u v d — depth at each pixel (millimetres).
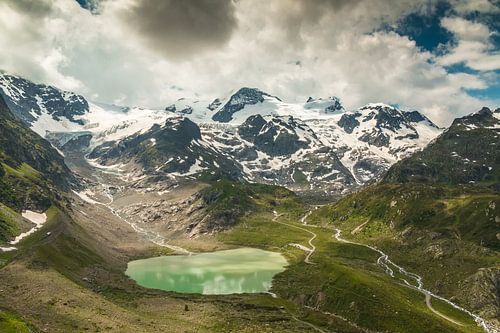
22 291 185625
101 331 156125
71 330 151625
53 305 175500
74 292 199750
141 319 181625
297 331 185375
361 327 194750
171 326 177875
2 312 153125
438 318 196250
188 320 192750
